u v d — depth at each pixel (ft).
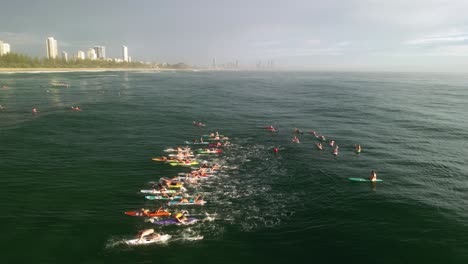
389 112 312.29
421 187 128.36
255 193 120.78
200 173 137.18
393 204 112.68
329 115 294.25
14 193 111.55
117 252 81.87
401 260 81.46
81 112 275.18
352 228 96.53
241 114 294.05
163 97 408.87
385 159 163.22
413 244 88.43
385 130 230.89
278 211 107.04
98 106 312.09
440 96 473.26
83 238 87.30
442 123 257.75
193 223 97.66
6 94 377.50
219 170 144.05
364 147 185.37
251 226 96.99
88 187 119.65
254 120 266.16
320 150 179.22
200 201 112.06
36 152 158.30
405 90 578.66
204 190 122.01
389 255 83.46
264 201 114.21
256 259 80.84
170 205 108.68
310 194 120.88
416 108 341.00
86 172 134.51
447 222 100.53
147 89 516.32
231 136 209.26
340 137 209.15
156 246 85.05
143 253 81.92
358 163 156.76
